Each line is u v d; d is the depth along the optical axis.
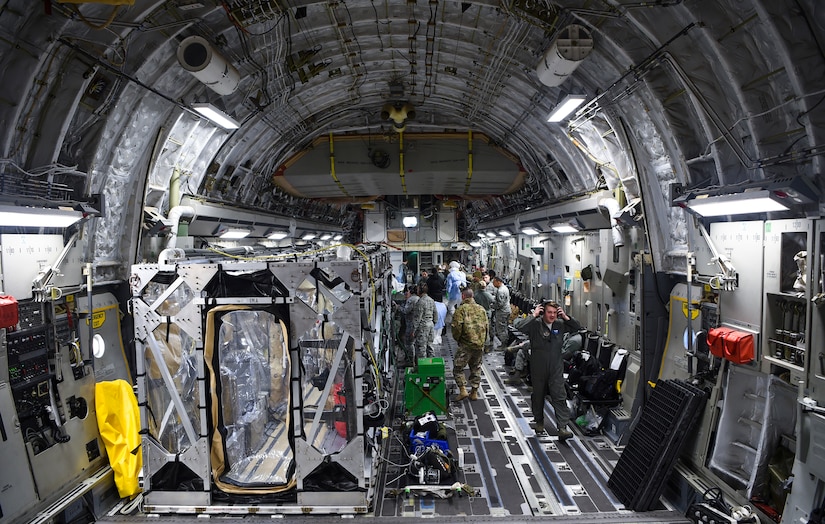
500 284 11.61
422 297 9.37
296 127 9.47
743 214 4.71
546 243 12.12
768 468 4.32
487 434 6.89
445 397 7.51
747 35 3.91
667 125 5.18
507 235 15.97
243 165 9.34
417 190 12.00
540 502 5.15
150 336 4.92
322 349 5.71
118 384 5.58
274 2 5.03
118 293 6.26
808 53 3.62
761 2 3.56
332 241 20.70
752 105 4.14
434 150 10.47
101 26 3.77
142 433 5.01
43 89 4.28
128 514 5.06
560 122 7.47
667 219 5.92
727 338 4.65
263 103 7.52
